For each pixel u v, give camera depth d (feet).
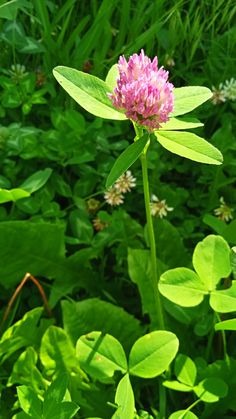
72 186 1.26
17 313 1.13
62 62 1.31
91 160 1.18
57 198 1.27
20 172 1.22
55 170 1.23
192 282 0.84
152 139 1.25
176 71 1.36
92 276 1.13
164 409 0.95
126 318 0.99
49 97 1.34
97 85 0.78
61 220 1.15
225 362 0.93
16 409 0.95
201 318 1.02
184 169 1.30
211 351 1.06
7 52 1.35
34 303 1.14
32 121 1.32
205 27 1.46
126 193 1.25
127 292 1.20
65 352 0.91
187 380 0.88
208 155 0.76
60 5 1.42
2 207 1.15
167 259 1.12
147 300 1.03
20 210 1.17
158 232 1.12
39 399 0.76
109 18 1.32
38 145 1.19
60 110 1.22
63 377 0.76
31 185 1.06
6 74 1.34
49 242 1.05
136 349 0.82
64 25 1.28
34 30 1.36
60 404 0.75
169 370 0.96
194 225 1.23
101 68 1.30
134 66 0.75
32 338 0.97
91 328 0.98
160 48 1.42
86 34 1.28
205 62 1.43
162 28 1.39
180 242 1.12
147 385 1.03
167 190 1.24
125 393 0.78
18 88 1.25
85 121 1.29
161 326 0.94
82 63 1.30
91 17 1.41
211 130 1.36
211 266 0.84
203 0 1.37
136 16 1.33
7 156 1.20
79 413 0.93
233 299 0.83
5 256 1.03
